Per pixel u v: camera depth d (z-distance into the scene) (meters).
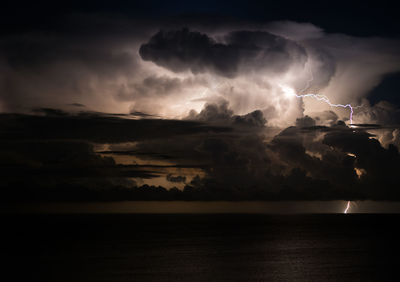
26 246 61.28
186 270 41.28
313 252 53.84
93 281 36.38
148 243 65.44
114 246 61.44
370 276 37.47
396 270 40.25
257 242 66.56
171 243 65.31
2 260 47.78
